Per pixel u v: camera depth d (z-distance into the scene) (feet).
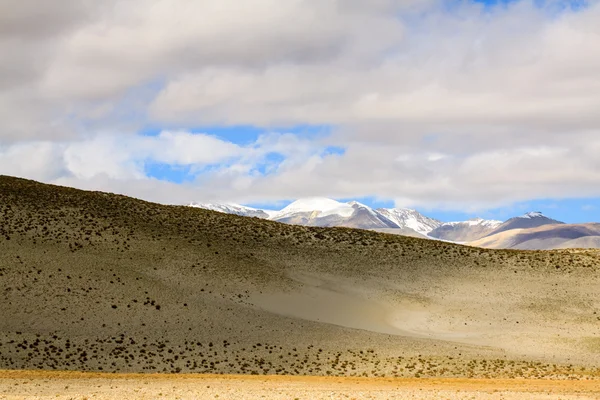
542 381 167.32
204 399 116.06
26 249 284.00
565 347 244.63
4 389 132.05
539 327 273.75
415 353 224.53
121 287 263.08
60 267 272.10
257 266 316.60
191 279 287.69
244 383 151.53
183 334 231.30
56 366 195.21
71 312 238.27
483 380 169.58
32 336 217.56
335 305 289.53
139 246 312.09
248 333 237.45
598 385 156.15
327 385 149.28
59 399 112.16
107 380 153.79
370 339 239.71
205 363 205.77
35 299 244.01
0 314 231.30
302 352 220.84
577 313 289.33
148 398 116.06
